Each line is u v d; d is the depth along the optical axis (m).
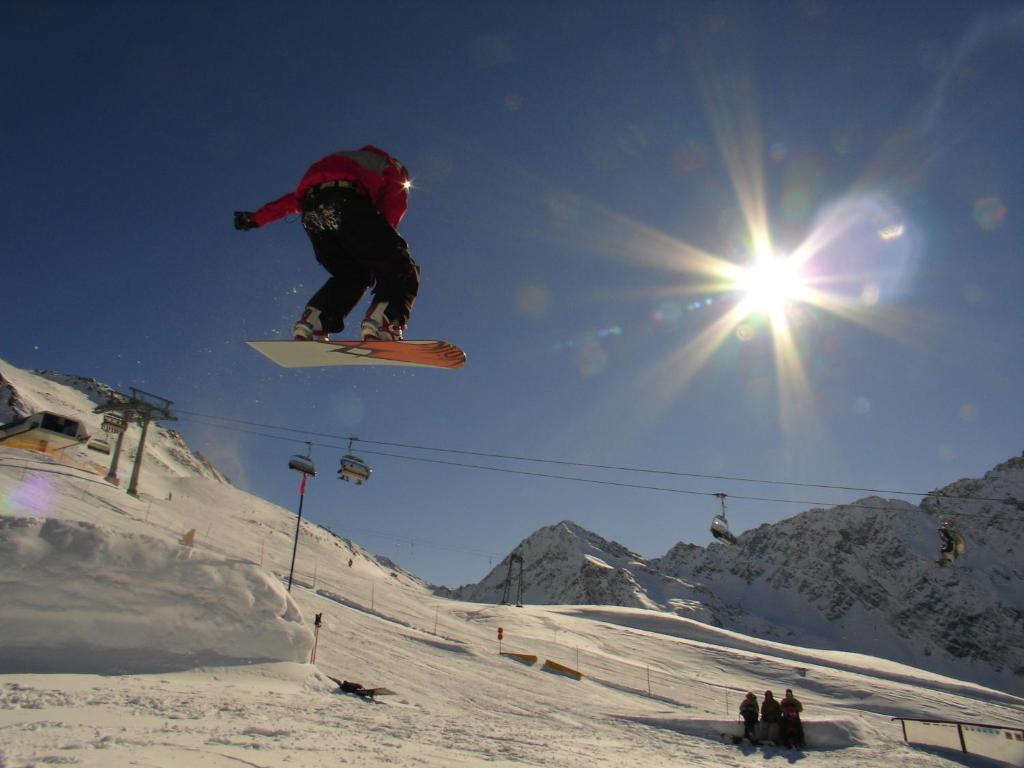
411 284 4.29
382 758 6.28
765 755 15.24
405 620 38.75
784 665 51.16
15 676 8.98
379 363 4.88
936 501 26.06
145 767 4.25
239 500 82.88
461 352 4.53
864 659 71.12
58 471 43.50
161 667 10.92
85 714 6.90
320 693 11.88
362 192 4.21
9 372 147.75
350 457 31.30
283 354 4.73
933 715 40.00
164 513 46.34
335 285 4.50
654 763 10.65
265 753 5.62
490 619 54.69
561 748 10.23
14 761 3.99
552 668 31.98
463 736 9.64
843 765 14.25
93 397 174.88
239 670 11.57
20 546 11.05
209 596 12.24
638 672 39.31
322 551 67.19
